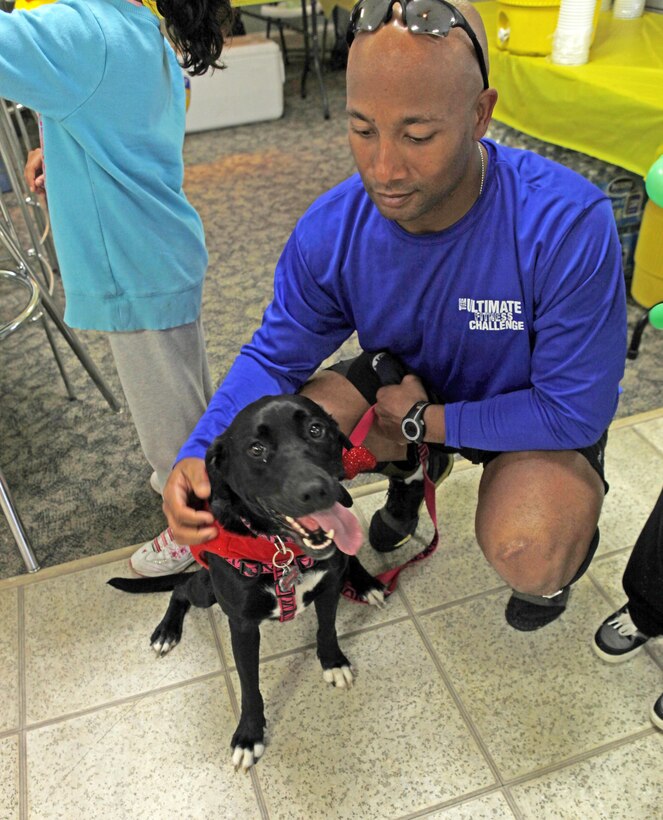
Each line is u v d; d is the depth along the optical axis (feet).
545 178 4.13
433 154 3.57
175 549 5.99
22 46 3.94
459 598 5.76
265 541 4.00
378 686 5.17
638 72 8.62
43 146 4.61
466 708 4.99
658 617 4.68
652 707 4.83
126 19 4.38
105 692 5.26
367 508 6.63
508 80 9.95
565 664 5.23
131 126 4.56
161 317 5.22
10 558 6.41
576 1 8.67
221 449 3.90
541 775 4.60
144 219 4.85
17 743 4.97
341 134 15.52
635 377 8.07
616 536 6.13
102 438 7.80
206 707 5.12
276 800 4.58
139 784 4.71
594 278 4.02
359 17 3.41
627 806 4.42
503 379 4.64
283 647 5.49
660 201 6.64
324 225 4.55
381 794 4.56
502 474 4.66
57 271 10.67
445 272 4.28
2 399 8.48
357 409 5.12
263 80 15.92
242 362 4.86
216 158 14.73
